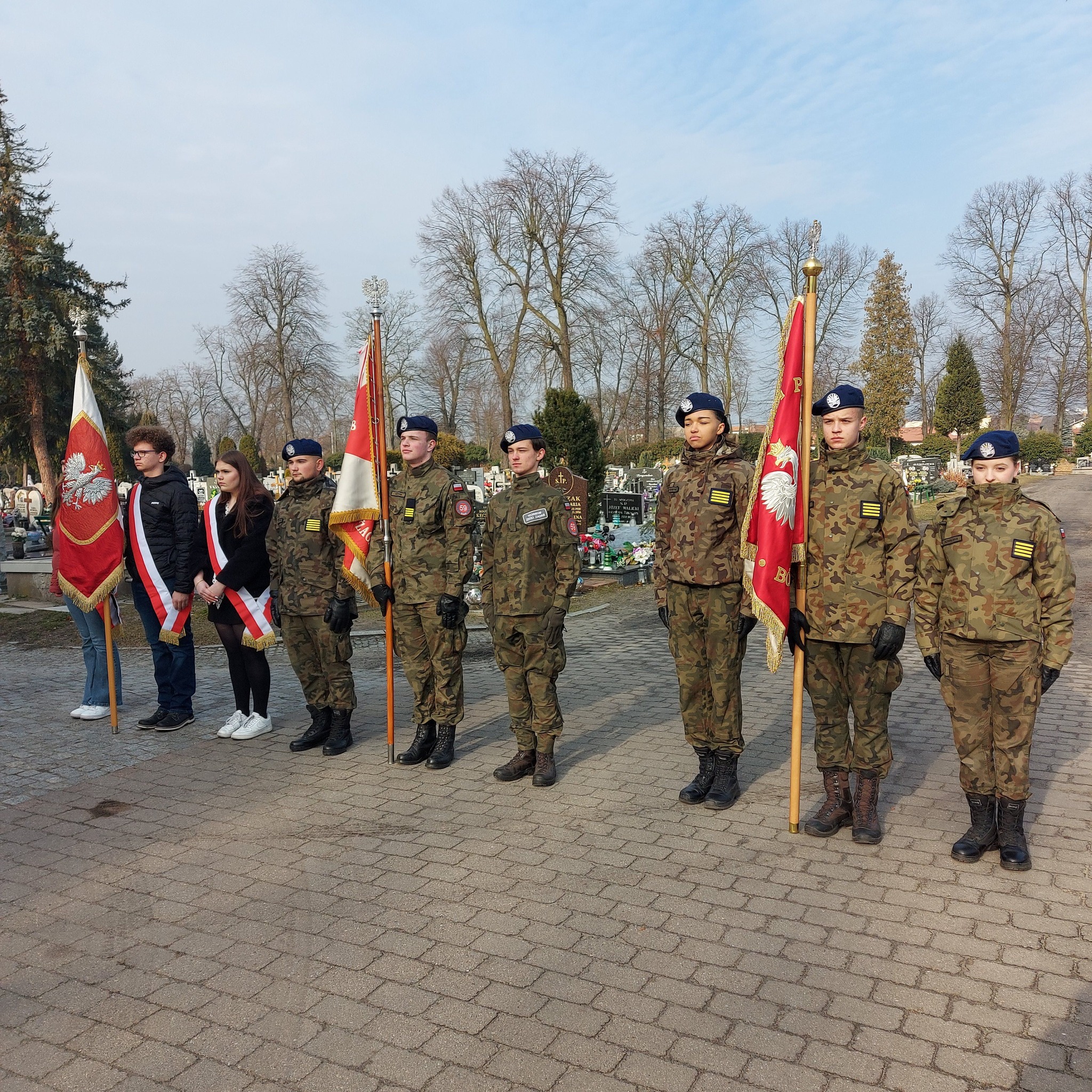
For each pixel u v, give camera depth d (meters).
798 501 4.16
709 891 3.69
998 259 45.81
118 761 5.64
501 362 37.97
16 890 3.72
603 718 6.39
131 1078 2.56
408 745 5.90
